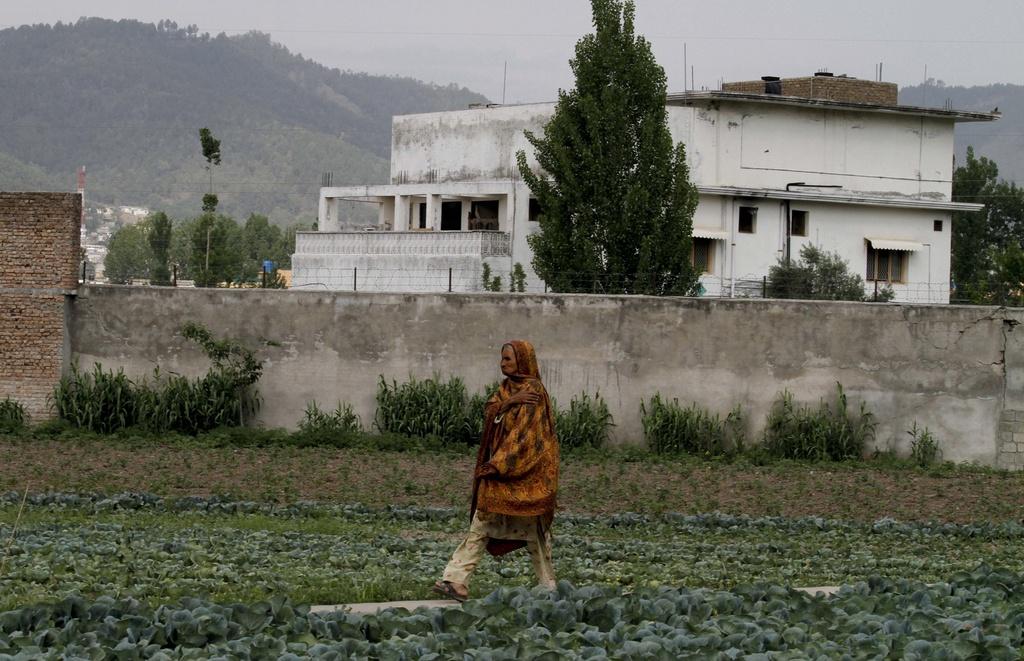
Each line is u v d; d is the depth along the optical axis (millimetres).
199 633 10234
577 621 11031
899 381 30734
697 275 45938
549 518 12820
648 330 31484
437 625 10688
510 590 11695
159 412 31625
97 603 10977
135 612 10875
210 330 32938
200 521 20531
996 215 82938
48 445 29781
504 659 9516
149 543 16922
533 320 31969
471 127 58188
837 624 11094
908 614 11305
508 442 12508
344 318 32625
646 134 45469
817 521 22281
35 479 25203
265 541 17594
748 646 10180
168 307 33094
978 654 9836
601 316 31688
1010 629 10836
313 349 32688
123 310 33188
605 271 45438
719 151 54688
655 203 45500
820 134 56688
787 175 56094
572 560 16547
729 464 29547
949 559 18141
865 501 25219
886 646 10234
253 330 32906
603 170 45469
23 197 32938
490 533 12734
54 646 9992
